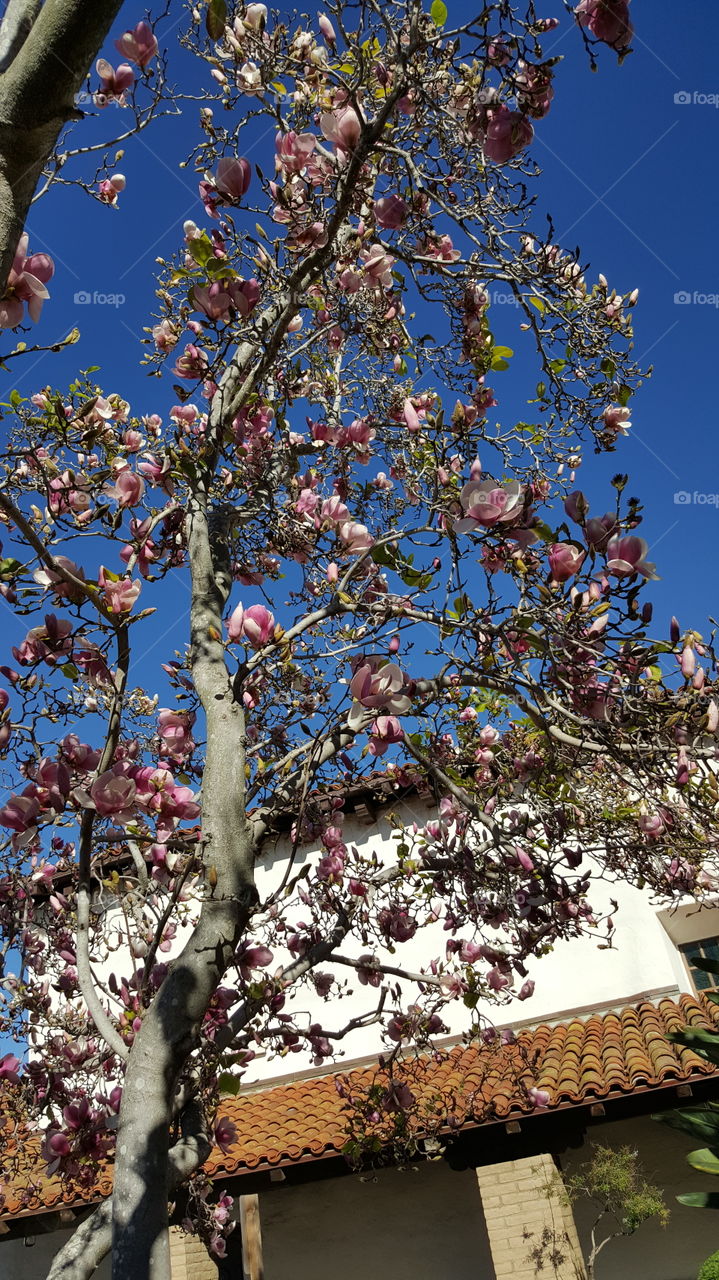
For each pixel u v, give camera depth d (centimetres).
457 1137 658
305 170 347
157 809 285
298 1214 923
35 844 419
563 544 292
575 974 930
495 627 317
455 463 382
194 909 596
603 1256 812
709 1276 655
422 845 479
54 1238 1007
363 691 299
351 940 859
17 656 330
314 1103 863
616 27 254
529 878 431
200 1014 246
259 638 312
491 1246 705
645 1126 841
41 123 164
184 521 403
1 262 164
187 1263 761
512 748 491
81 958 304
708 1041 227
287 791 334
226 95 390
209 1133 335
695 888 477
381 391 496
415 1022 486
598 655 293
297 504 391
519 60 283
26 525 270
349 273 378
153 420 474
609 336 371
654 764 307
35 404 432
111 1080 440
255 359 400
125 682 313
